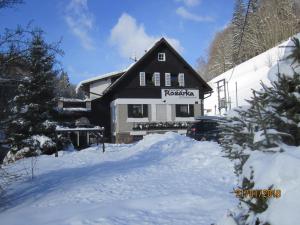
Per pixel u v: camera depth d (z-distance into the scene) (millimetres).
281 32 70312
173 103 39906
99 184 11594
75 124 29422
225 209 7805
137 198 9516
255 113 4887
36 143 24844
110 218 7805
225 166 12805
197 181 11273
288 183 3980
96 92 43812
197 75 40406
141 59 38750
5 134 12227
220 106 48594
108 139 41562
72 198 10219
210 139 22797
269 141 4609
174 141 20078
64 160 19609
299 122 4637
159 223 7309
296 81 4719
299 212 3668
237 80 66125
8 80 11703
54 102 26750
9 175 12852
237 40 75000
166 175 12570
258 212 4246
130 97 38750
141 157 17672
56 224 7758
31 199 10820
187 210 8094
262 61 65500
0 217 9047
